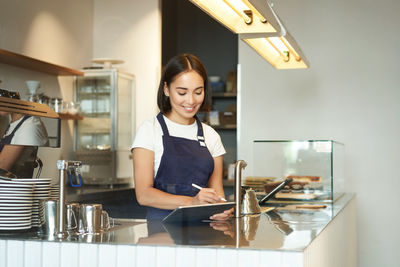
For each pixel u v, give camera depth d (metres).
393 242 4.61
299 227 1.89
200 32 6.27
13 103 1.84
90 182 4.73
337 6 4.78
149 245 1.49
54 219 1.64
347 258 3.22
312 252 1.58
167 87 2.36
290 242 1.53
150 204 2.19
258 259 1.42
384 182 4.64
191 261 1.46
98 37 5.36
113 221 1.98
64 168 1.64
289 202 2.92
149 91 5.17
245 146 4.95
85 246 1.52
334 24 4.79
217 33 6.23
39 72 4.47
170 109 2.42
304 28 4.85
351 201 3.54
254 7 2.07
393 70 4.66
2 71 4.02
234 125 5.62
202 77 2.28
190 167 2.36
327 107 4.79
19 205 1.68
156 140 2.37
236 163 2.22
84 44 5.22
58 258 1.54
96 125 4.85
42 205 1.65
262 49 3.03
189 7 6.29
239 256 1.44
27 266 1.56
